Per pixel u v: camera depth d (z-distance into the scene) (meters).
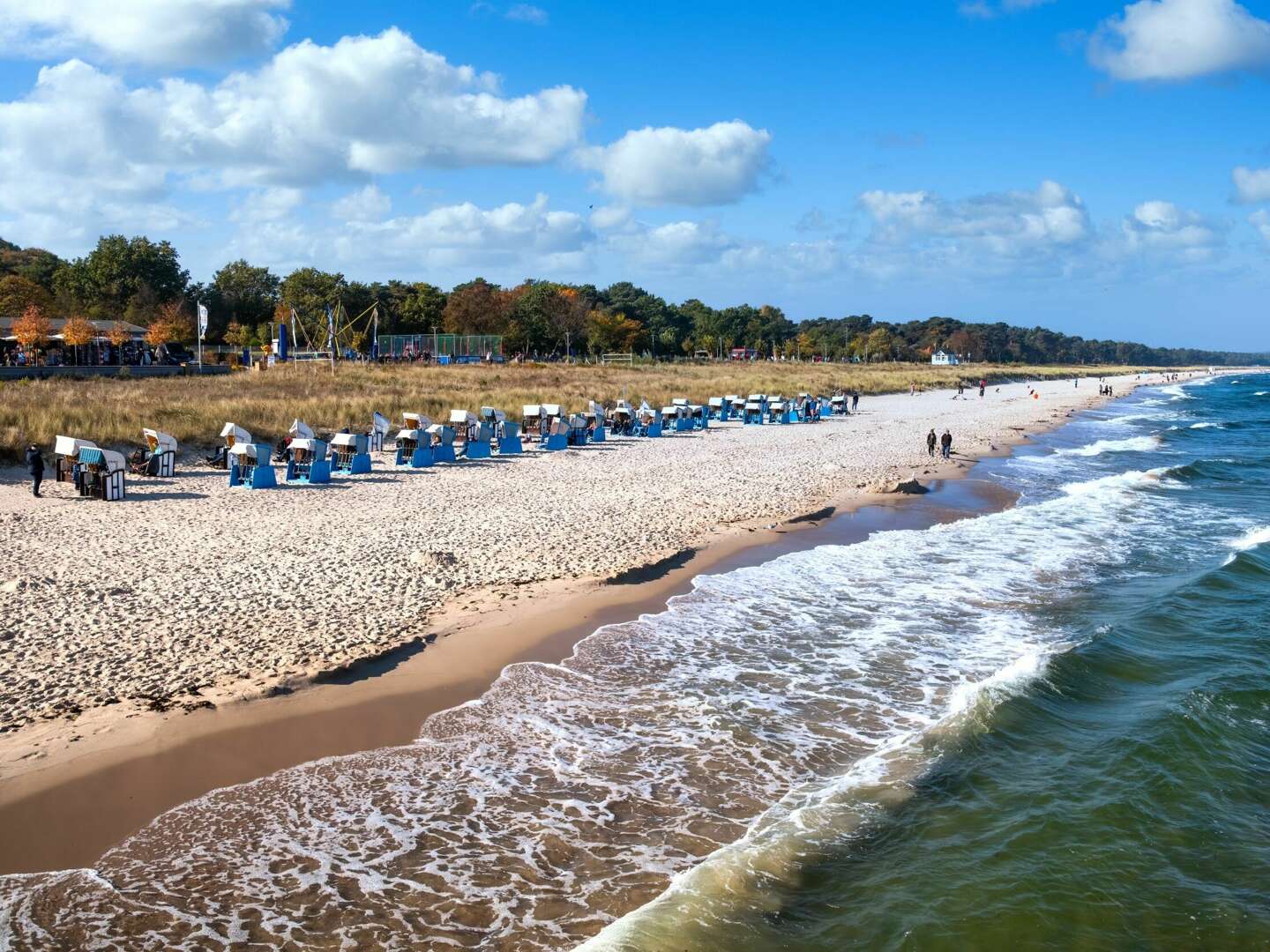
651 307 150.00
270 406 32.41
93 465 20.47
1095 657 12.37
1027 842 7.80
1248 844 7.94
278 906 6.36
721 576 15.94
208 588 13.09
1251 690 11.28
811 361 144.38
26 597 12.26
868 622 13.74
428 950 5.99
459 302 97.19
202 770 8.12
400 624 12.04
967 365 172.75
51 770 7.89
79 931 6.00
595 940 6.14
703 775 8.73
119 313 82.38
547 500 21.64
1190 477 31.62
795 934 6.42
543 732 9.43
